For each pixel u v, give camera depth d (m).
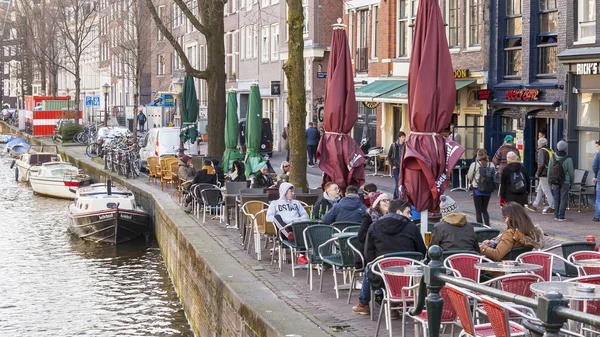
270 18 52.69
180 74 67.88
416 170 13.59
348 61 17.89
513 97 27.09
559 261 15.76
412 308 9.11
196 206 25.11
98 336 17.70
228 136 28.84
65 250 28.73
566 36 24.75
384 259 10.66
